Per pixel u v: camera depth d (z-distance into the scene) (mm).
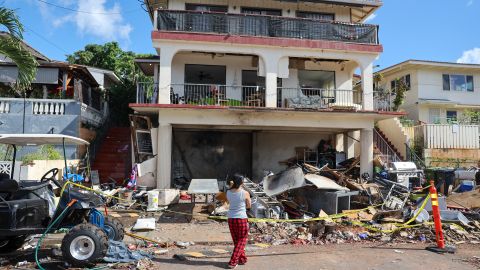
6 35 9617
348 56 16438
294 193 12578
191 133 19047
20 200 6812
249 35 15812
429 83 24828
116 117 23609
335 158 18250
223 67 17875
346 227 9547
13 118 15680
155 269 6441
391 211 10812
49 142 8414
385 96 16984
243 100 17406
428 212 10961
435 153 19562
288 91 18109
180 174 18734
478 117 22625
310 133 19516
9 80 15977
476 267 6859
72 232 6430
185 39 15297
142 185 15062
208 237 9016
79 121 16094
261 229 9695
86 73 17297
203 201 14188
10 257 7164
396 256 7566
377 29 16750
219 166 19141
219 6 17906
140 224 9844
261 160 19125
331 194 11406
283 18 16188
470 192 13195
